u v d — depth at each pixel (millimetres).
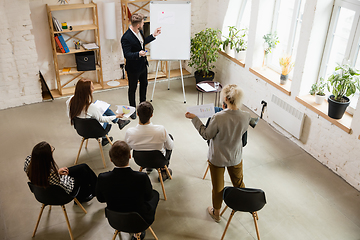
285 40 5129
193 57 6109
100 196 2754
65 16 5594
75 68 6016
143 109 3205
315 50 4352
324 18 4172
